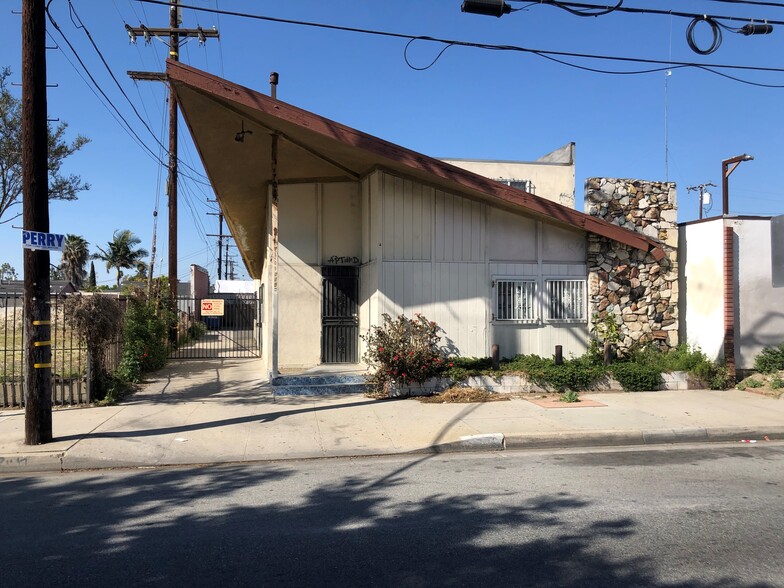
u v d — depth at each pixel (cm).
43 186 789
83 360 1270
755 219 1313
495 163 2325
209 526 535
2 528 531
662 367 1248
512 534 511
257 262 2328
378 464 765
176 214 2094
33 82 777
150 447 806
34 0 776
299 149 1236
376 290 1217
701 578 426
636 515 560
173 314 1959
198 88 1014
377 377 1155
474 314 1260
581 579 424
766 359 1290
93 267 6175
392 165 1184
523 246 1288
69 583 419
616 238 1274
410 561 456
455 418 977
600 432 885
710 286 1323
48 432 805
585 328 1309
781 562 454
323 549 480
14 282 3466
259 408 1052
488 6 911
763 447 867
